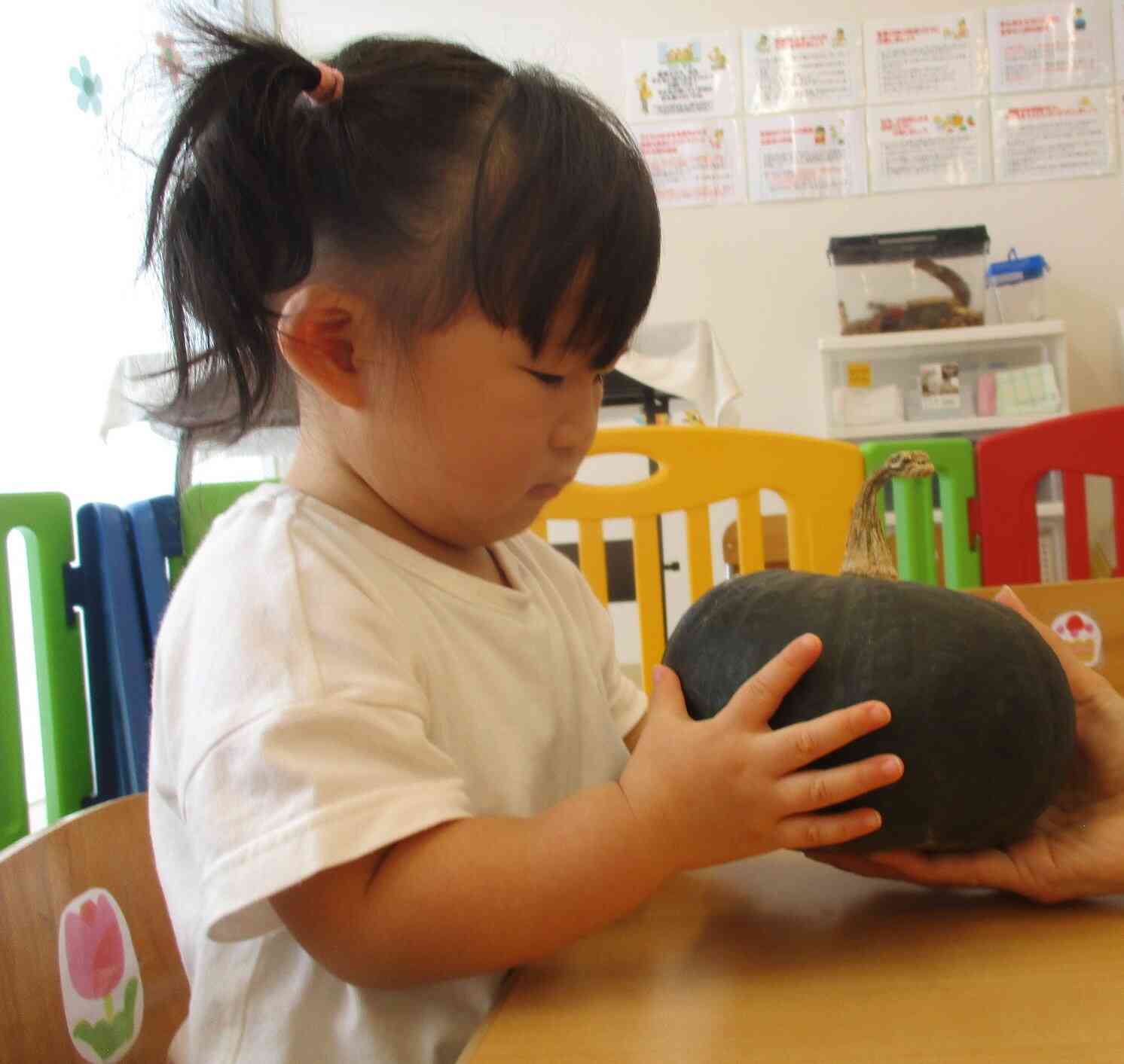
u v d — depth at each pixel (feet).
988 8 9.73
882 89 9.86
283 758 1.41
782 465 4.22
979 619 1.59
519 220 1.62
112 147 2.42
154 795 1.88
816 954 1.44
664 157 10.07
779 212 10.01
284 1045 1.75
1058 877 1.56
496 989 1.70
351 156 1.72
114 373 5.96
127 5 7.13
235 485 4.71
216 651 1.56
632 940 1.54
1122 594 2.93
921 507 4.43
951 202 9.86
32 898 1.85
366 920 1.41
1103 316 9.78
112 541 4.57
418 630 1.83
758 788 1.42
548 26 10.09
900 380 9.36
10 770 3.95
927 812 1.50
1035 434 4.44
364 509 1.93
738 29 9.95
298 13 9.98
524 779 1.93
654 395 7.43
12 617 4.25
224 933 1.42
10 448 6.72
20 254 6.86
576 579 2.62
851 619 1.57
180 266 1.89
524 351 1.65
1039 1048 1.11
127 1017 2.02
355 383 1.76
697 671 1.67
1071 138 9.71
